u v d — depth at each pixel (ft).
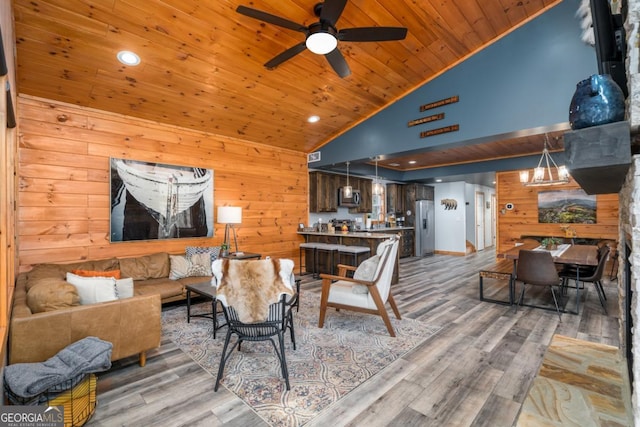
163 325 10.65
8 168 6.50
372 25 10.24
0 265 5.43
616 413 4.34
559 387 5.01
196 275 13.09
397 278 17.28
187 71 10.80
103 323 7.05
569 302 13.35
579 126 3.37
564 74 10.43
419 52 11.88
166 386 7.00
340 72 9.55
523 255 12.14
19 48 8.64
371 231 24.47
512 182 23.09
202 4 8.42
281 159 18.98
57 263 10.94
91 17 8.20
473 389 6.84
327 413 6.07
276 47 10.36
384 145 15.37
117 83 10.78
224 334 9.93
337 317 11.57
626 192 3.96
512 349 8.79
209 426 5.71
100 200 12.06
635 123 3.01
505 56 11.62
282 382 7.16
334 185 22.59
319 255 19.63
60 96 10.93
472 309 12.51
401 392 6.75
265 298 7.10
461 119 12.70
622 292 5.49
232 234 16.49
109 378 7.32
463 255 29.68
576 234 20.49
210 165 15.62
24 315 6.17
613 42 3.96
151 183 13.44
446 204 31.12
